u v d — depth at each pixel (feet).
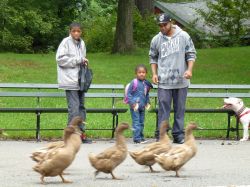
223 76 108.88
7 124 66.90
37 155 38.78
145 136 62.39
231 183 38.37
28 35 175.52
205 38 171.12
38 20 173.17
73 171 42.22
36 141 57.72
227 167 44.34
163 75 55.52
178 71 55.36
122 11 137.59
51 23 179.32
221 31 170.91
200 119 72.64
